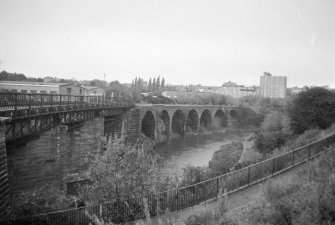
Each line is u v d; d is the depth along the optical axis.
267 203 13.83
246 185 20.34
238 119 125.75
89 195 18.19
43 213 16.59
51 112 28.48
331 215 9.70
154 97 113.06
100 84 157.75
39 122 27.16
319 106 42.81
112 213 15.89
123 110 58.94
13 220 14.80
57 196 22.95
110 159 18.20
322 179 13.35
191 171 25.11
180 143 76.81
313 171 15.60
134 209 16.38
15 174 26.11
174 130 93.06
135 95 103.31
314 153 26.33
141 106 65.19
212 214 14.22
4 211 16.86
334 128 36.38
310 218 9.61
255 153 40.00
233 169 26.75
